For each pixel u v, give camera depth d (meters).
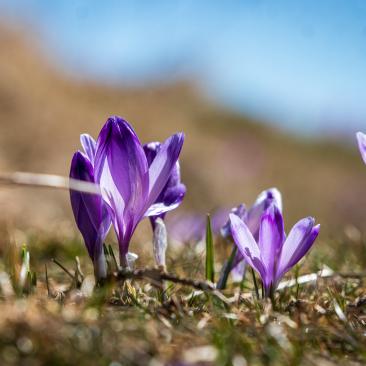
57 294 0.51
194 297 0.52
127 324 0.45
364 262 0.67
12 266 0.53
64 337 0.44
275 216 0.50
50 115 2.17
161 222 0.51
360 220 2.04
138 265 0.65
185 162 2.10
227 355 0.44
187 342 0.45
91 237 0.49
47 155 1.75
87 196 0.49
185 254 0.66
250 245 0.50
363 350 0.46
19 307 0.45
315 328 0.48
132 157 0.48
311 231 0.50
